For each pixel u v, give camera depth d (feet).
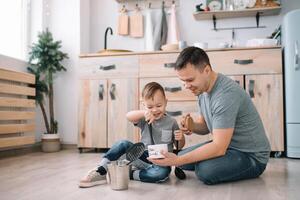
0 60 8.54
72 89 10.47
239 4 9.77
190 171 5.62
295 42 7.91
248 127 4.70
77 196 3.87
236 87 4.56
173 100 8.64
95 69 9.30
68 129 10.44
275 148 8.08
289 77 7.95
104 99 9.20
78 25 10.51
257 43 8.50
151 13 10.83
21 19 10.22
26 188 4.33
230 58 8.39
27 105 8.80
